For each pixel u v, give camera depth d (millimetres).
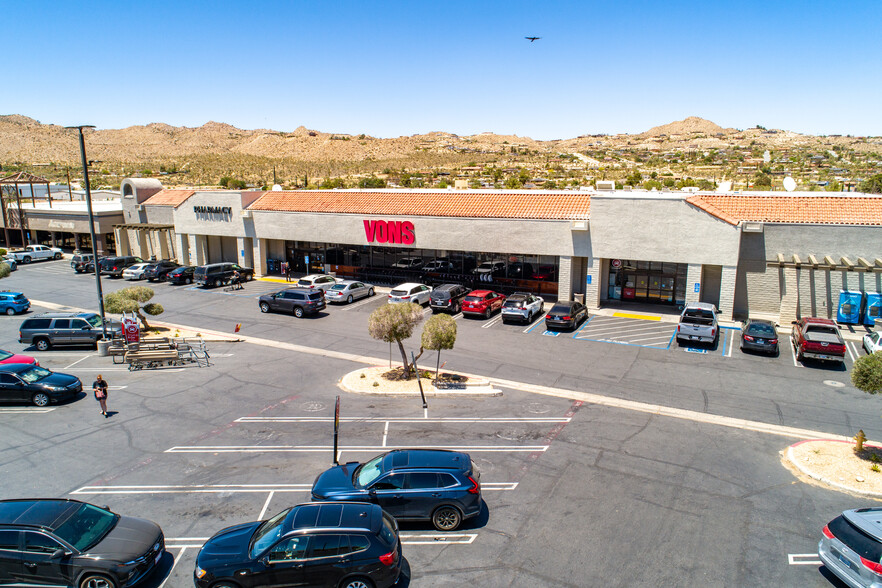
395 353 25766
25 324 27266
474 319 31859
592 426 17531
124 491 13836
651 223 30750
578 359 24406
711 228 29344
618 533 11852
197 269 41094
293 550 9789
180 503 13242
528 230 33906
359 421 18125
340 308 35031
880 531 9758
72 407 19656
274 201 44125
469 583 10320
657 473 14469
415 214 37094
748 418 18141
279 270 46125
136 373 23422
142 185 54250
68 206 61375
